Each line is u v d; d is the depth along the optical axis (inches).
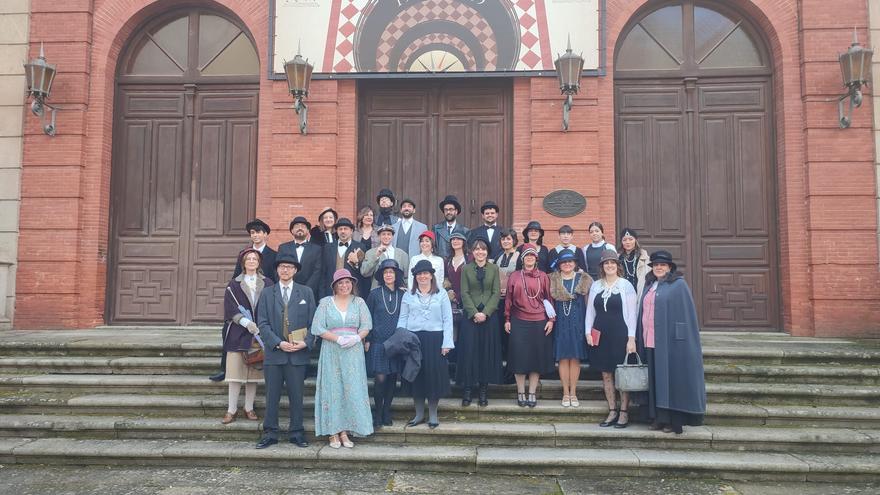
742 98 397.1
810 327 362.6
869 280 358.0
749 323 383.6
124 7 406.6
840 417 245.8
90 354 303.3
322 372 233.9
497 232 295.6
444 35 389.7
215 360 291.3
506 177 397.4
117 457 230.2
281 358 233.5
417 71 388.2
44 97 385.7
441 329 244.7
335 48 391.5
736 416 248.7
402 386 247.4
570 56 360.2
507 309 260.4
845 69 356.5
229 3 402.9
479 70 386.3
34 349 304.8
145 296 406.3
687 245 391.5
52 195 390.6
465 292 257.6
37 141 394.6
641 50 405.7
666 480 218.2
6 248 389.7
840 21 372.5
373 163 404.2
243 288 249.1
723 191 393.1
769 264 385.4
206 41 419.2
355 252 273.0
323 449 230.2
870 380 268.5
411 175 402.9
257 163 404.2
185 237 408.8
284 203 385.7
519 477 221.0
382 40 390.9
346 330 234.4
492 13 388.2
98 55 403.9
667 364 233.8
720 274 388.8
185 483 211.8
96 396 268.7
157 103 416.8
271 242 383.6
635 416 253.4
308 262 274.2
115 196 410.9
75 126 394.3
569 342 253.0
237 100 414.0
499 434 239.5
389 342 231.8
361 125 406.0
